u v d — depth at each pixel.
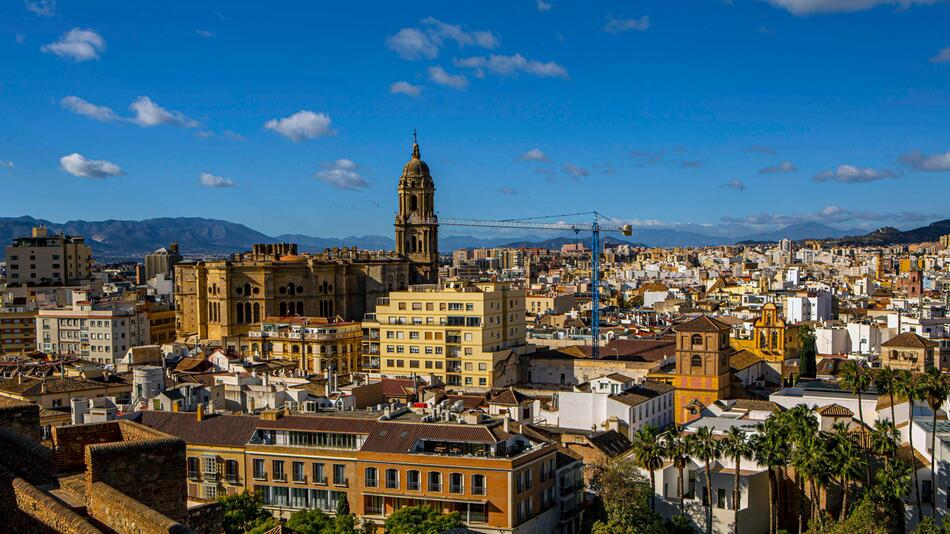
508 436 150.38
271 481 155.12
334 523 134.38
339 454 151.62
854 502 147.50
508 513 142.88
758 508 152.25
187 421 165.12
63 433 62.34
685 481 156.62
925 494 144.50
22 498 49.97
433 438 149.75
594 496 162.25
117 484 53.59
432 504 146.62
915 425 154.50
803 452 137.25
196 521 61.47
